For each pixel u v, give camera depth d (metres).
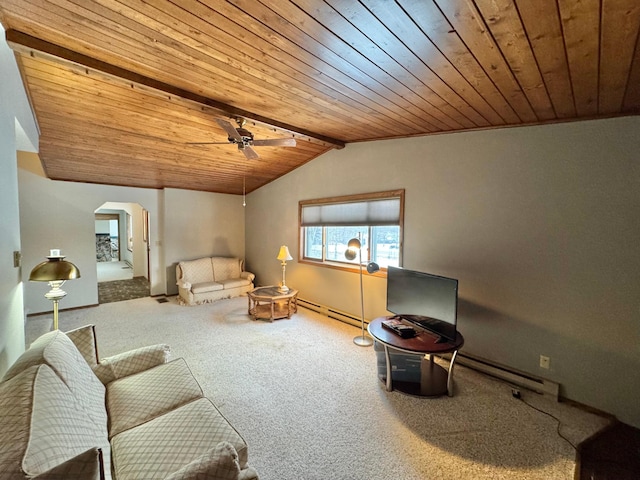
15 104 1.97
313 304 4.86
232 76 2.25
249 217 6.59
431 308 2.61
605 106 2.00
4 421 0.93
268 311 4.65
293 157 4.71
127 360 1.97
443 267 3.14
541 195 2.48
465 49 1.53
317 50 1.77
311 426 2.08
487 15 1.25
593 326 2.27
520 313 2.63
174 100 2.59
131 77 2.26
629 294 2.12
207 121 3.32
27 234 4.52
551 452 1.86
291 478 1.66
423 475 1.69
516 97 2.02
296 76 2.16
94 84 2.54
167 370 1.96
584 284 2.30
